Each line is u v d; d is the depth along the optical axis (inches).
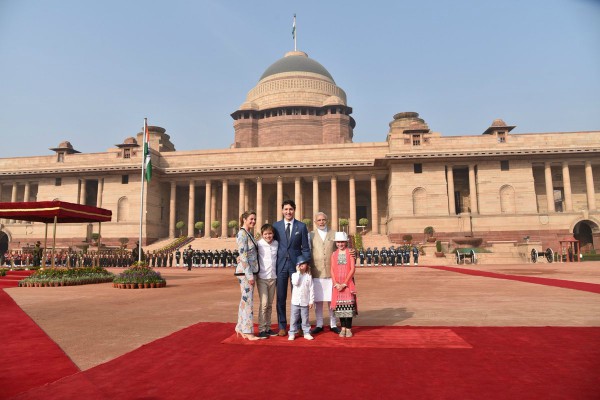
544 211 2246.6
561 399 164.1
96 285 816.9
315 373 204.2
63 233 2418.8
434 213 2185.0
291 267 299.0
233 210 2711.6
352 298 288.5
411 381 189.5
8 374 210.8
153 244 2345.0
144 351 253.6
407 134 2263.8
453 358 227.0
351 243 2086.6
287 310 456.1
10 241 2466.8
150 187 2456.9
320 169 2427.4
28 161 2541.8
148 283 730.8
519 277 844.6
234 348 258.8
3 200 2655.0
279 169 2422.5
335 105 3243.1
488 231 2142.0
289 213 307.3
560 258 1822.1
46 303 509.4
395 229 2188.7
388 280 840.3
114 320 374.3
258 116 3405.5
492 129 2237.9
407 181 2226.9
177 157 2568.9
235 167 2442.2
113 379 199.8
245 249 292.2
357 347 256.7
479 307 425.4
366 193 2743.6
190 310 437.4
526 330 297.6
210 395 175.8
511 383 184.2
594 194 2153.1
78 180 2492.6
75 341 286.8
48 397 176.1
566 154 2153.1
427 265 1619.1
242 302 289.3
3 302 521.3
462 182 2390.5
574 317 355.9
